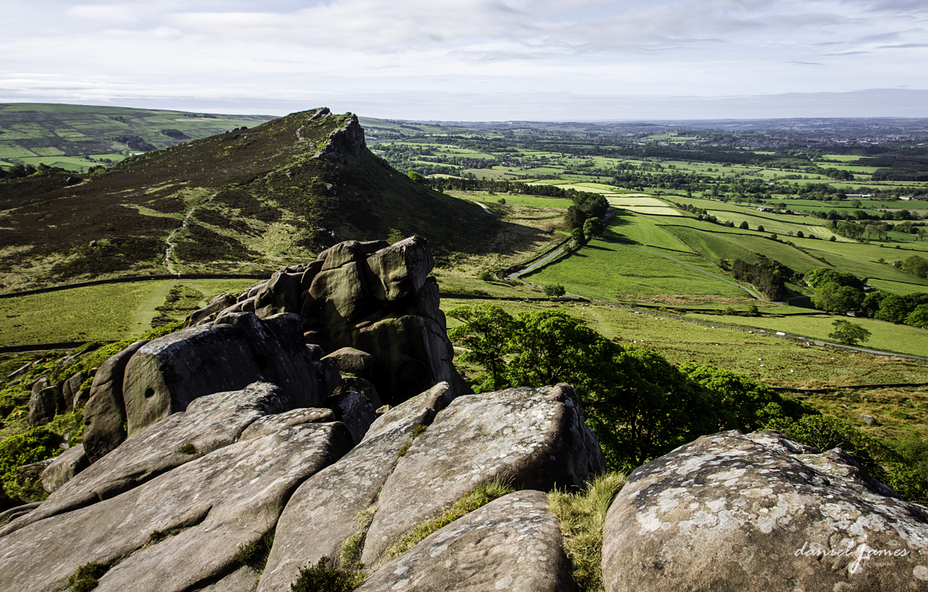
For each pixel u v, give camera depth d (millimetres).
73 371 32062
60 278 79688
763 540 4047
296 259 106500
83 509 9852
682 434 24750
